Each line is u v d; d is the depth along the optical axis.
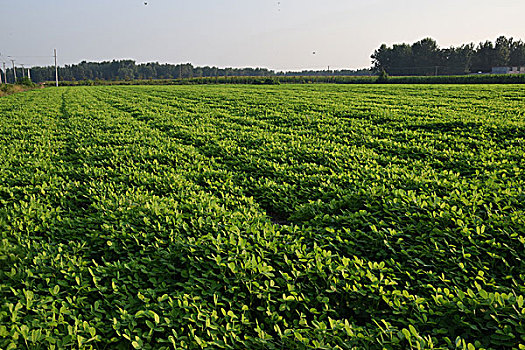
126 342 3.53
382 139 12.75
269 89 48.66
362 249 5.13
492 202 6.27
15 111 22.34
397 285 4.45
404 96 31.66
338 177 8.13
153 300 4.05
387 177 8.04
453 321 3.69
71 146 12.09
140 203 6.26
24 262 4.55
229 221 5.63
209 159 10.59
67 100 32.84
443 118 16.73
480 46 116.50
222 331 3.52
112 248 4.92
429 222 5.44
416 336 3.26
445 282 4.34
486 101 24.88
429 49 119.31
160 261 4.57
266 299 4.01
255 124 17.28
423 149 10.85
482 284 4.36
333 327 3.52
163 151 10.98
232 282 4.21
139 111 22.78
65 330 3.48
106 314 3.83
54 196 7.08
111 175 8.70
